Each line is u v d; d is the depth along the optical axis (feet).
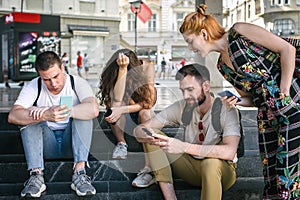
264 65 7.93
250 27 7.88
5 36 39.22
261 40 7.77
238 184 10.44
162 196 9.66
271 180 8.54
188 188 9.86
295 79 7.91
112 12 74.90
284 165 7.98
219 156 8.69
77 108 9.29
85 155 9.57
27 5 69.21
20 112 9.11
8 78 39.45
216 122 9.05
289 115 7.84
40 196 9.30
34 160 9.37
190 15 8.28
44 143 9.81
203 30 8.14
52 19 38.93
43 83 9.79
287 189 7.98
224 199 10.00
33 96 9.70
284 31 56.59
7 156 11.14
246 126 12.92
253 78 8.06
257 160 11.07
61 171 10.36
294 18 55.67
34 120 8.99
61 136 9.91
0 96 25.13
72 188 9.64
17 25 37.22
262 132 8.45
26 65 38.04
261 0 56.44
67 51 70.79
